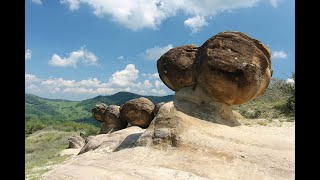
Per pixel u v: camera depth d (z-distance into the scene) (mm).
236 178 6809
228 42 9719
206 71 9711
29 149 29094
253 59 9602
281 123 12453
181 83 10625
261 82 9836
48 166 14078
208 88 9922
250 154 7641
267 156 7492
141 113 18250
